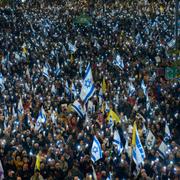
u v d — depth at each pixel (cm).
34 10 6088
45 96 3175
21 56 4066
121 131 2589
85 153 2417
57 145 2444
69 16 5528
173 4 6003
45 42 4525
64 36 4744
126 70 3731
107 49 4372
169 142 2641
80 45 4428
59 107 3061
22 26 5128
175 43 3888
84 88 2828
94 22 5222
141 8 6003
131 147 2255
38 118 2706
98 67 3759
